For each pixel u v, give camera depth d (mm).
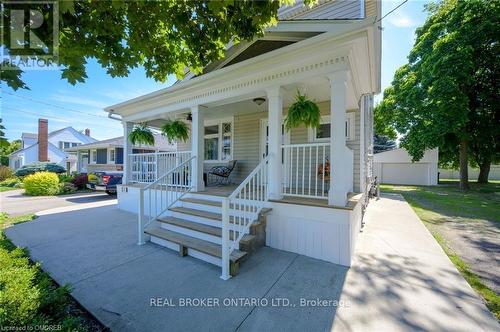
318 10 5473
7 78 1846
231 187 6480
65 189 12945
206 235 3920
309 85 4473
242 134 7562
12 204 9320
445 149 16016
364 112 6285
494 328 2125
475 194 12211
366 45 3543
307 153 6199
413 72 14719
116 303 2500
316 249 3678
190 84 5188
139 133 7070
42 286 2180
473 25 11617
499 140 13578
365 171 6441
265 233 4164
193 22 2312
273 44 4848
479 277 3111
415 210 7730
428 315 2303
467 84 12250
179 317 2281
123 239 4598
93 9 1927
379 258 3709
